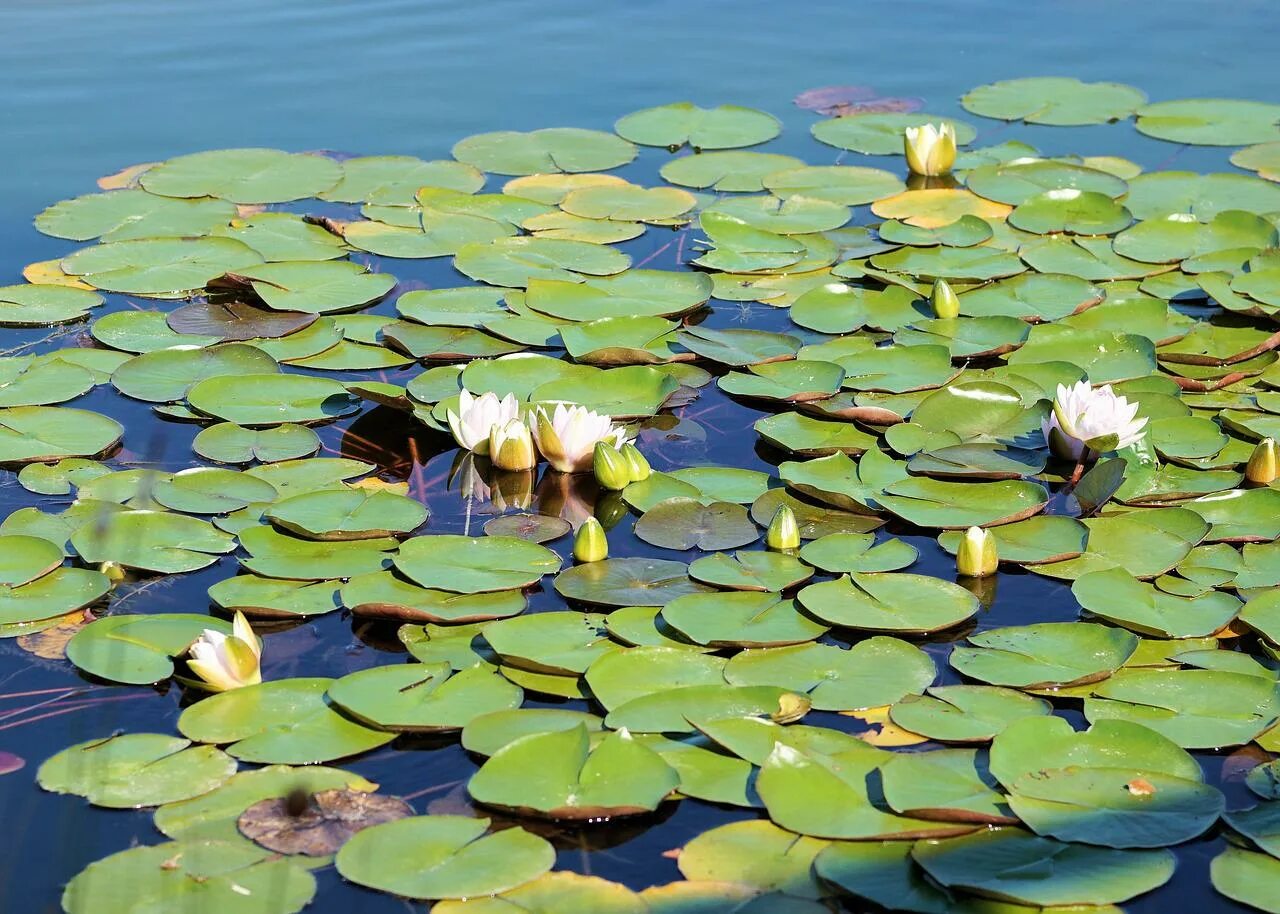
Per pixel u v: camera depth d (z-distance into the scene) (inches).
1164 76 265.0
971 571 120.4
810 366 157.2
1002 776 91.0
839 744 96.0
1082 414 135.4
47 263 186.2
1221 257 184.1
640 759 93.4
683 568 121.4
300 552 123.1
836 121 244.2
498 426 141.3
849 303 175.6
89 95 254.1
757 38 297.6
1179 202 204.1
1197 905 83.5
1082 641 108.8
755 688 101.7
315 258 188.9
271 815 91.4
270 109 249.1
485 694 103.6
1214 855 87.2
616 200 209.9
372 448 146.6
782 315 176.7
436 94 259.1
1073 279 179.2
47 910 83.4
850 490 133.8
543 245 193.8
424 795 94.1
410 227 199.3
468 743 97.5
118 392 154.7
